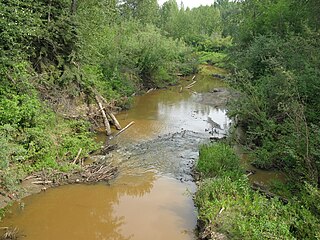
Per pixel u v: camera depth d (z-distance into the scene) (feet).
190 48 141.69
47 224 31.73
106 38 76.74
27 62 48.19
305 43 44.73
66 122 50.55
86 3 60.90
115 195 37.47
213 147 44.93
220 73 135.74
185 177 42.22
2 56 42.47
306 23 50.70
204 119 69.56
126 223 32.32
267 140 41.86
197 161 45.24
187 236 30.14
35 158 40.32
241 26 89.10
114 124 60.80
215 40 184.55
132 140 54.70
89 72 64.08
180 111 76.28
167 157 48.06
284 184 35.99
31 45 50.83
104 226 31.86
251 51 63.10
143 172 43.24
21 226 31.07
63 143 45.03
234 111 51.24
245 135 54.90
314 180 29.78
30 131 40.42
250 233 25.40
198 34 197.98
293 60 44.52
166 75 108.27
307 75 38.81
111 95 70.74
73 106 56.18
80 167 41.50
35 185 37.45
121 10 133.49
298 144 32.35
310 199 28.02
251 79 59.82
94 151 48.42
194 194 37.60
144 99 88.38
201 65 155.43
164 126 63.36
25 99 42.60
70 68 55.62
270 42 58.65
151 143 53.52
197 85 112.47
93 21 61.26
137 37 97.45
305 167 32.07
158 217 33.37
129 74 89.71
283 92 39.24
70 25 53.62
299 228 25.31
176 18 186.91
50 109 48.52
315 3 54.39
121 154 48.57
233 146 50.47
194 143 53.98
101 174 41.06
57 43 53.52
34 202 35.04
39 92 49.78
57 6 53.62
